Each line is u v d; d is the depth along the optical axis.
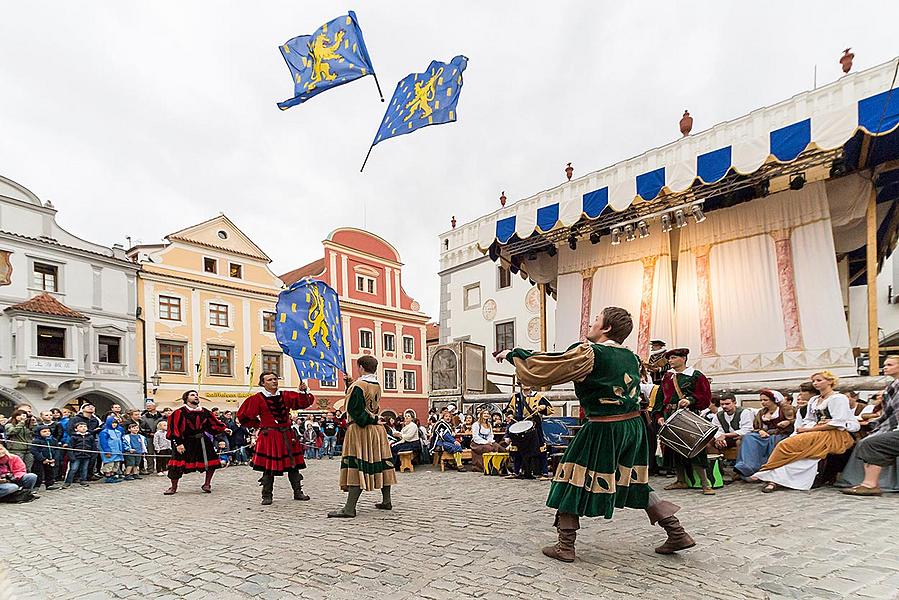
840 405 6.04
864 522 4.28
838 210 8.95
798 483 5.98
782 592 2.81
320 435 15.82
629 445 3.32
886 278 15.47
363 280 31.67
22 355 18.98
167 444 11.79
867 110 6.88
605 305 11.53
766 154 7.64
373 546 3.95
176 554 4.01
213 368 24.98
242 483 8.93
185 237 24.83
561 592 2.87
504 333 20.22
